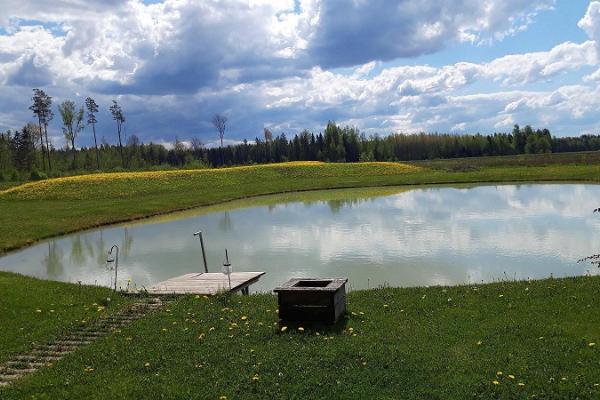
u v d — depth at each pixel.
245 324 11.59
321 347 9.91
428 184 57.69
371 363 9.10
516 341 9.89
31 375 9.48
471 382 8.23
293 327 11.20
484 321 11.16
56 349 10.95
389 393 8.03
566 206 34.66
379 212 35.62
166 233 30.36
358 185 58.69
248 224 32.62
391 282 17.17
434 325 11.05
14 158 103.00
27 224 33.88
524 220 29.30
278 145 145.75
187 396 8.21
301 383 8.47
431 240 24.38
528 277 17.23
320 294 11.17
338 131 137.12
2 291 15.62
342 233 27.41
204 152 145.75
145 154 131.12
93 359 10.05
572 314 11.25
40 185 53.53
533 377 8.31
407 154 158.25
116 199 47.94
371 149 135.88
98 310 13.71
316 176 67.00
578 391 7.79
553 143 144.88
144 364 9.59
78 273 20.89
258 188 56.03
